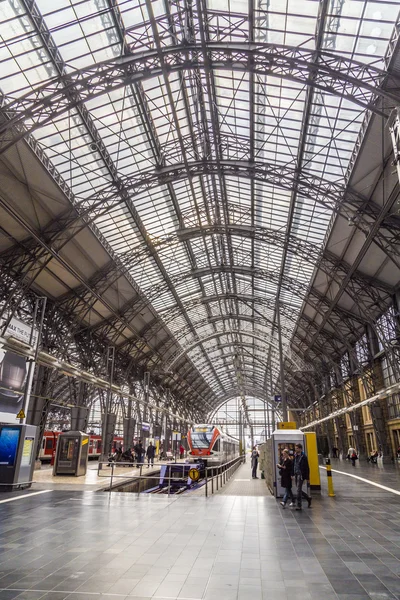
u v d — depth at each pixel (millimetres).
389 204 21234
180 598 5863
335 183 24234
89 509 13203
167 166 26828
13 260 25203
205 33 20016
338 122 22156
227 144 26453
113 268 33031
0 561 7527
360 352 41625
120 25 18812
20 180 21766
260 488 22172
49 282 30141
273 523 11102
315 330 47406
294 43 19609
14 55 18250
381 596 5926
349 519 11734
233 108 24672
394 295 30250
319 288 37875
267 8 18531
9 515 12094
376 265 28844
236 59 18672
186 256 41281
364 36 17969
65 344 32531
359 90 17922
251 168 26188
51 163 22719
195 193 32875
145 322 46719
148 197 30594
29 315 30062
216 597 5906
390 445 35719
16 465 17688
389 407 36000
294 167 26828
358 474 27562
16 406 23625
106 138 23953
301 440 16469
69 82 19578
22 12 17078
